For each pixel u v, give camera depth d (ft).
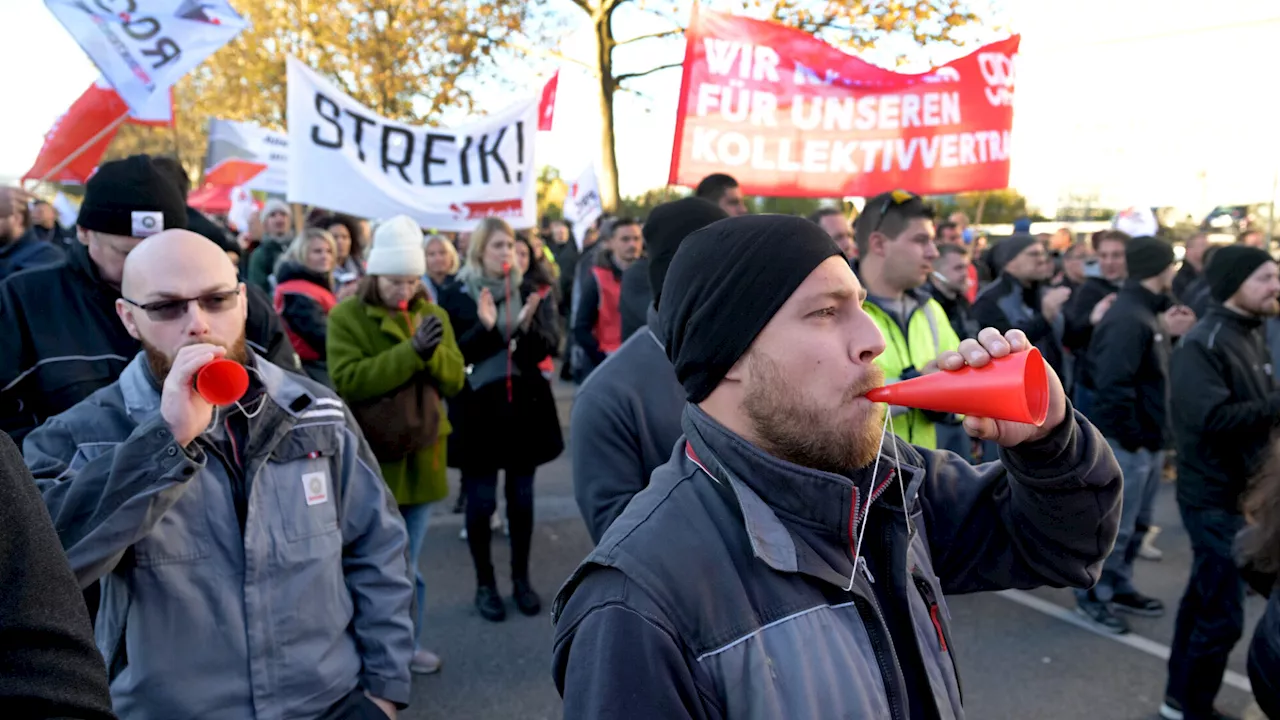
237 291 5.68
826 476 3.44
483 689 11.21
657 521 3.48
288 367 9.52
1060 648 12.45
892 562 3.78
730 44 13.70
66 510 4.74
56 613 2.62
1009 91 14.73
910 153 14.43
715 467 3.55
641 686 3.10
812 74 14.10
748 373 3.48
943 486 4.44
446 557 15.98
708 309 3.49
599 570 3.43
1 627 2.48
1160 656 12.19
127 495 4.78
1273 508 6.19
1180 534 17.69
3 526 2.56
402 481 11.29
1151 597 13.73
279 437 5.65
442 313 12.07
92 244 7.41
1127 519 13.35
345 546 6.23
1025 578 4.37
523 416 13.00
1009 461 3.96
